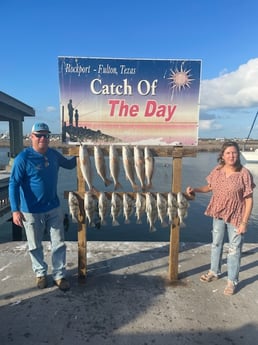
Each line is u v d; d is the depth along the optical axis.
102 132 3.81
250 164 43.31
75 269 4.18
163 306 3.32
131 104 3.79
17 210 3.43
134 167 3.70
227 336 2.84
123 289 3.67
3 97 17.06
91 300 3.42
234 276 3.57
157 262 4.42
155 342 2.75
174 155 3.77
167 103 3.79
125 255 4.64
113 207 3.68
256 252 4.89
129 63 3.73
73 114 3.77
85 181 3.73
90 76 3.73
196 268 4.25
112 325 2.99
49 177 3.56
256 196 23.58
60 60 3.69
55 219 3.71
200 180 29.23
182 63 3.73
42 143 3.43
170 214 3.75
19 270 4.09
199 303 3.38
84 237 3.76
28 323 3.00
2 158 51.69
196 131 3.81
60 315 3.14
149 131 3.82
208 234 15.38
